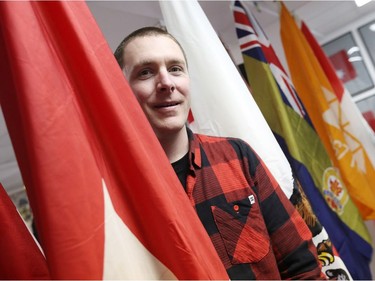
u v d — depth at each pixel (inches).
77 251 21.4
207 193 31.8
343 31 120.3
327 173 67.8
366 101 118.0
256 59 66.4
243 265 29.5
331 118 80.8
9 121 24.2
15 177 93.1
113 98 24.5
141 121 26.2
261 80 65.7
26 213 103.0
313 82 81.4
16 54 22.0
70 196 21.8
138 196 24.5
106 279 22.1
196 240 25.2
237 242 30.1
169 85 31.4
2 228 26.5
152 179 24.0
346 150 79.8
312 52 85.7
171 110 32.3
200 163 33.1
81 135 23.6
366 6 109.2
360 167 81.4
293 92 72.2
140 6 73.5
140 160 24.1
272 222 32.8
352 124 85.3
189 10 44.0
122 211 24.5
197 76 42.8
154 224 24.2
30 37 22.7
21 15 22.6
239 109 41.4
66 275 20.9
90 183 23.0
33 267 26.5
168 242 23.8
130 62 32.6
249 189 32.5
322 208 61.3
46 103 22.4
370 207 76.4
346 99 87.4
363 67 118.1
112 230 23.4
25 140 22.3
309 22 112.7
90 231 22.2
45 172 21.4
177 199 25.9
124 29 80.1
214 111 41.9
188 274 23.4
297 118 68.2
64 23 24.5
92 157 23.9
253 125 41.4
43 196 21.3
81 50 24.5
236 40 108.8
